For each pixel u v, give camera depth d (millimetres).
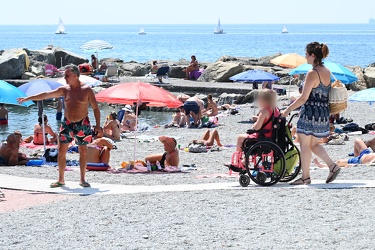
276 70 101312
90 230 18828
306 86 23719
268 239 17344
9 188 26000
